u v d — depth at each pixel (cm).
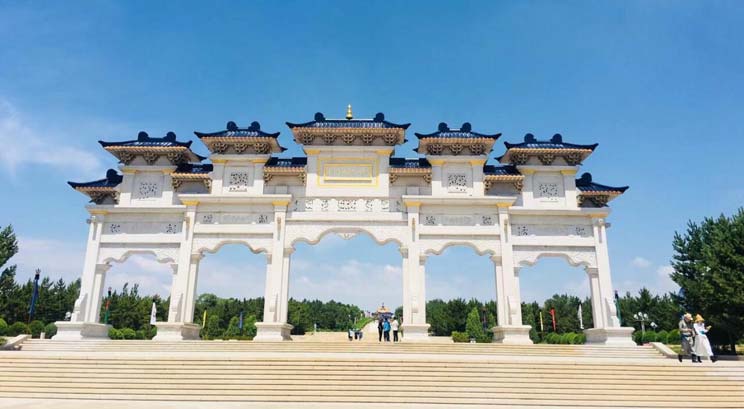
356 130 3134
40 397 1712
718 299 2611
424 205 3081
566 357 2238
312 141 3209
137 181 3222
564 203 3167
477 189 3128
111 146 3175
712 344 2795
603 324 2941
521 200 3175
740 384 1800
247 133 3234
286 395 1719
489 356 2164
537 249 3061
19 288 5650
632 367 1912
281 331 2812
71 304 6344
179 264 2997
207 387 1766
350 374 1844
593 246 3072
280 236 3022
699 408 1639
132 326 6588
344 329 10712
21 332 3788
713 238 2820
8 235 3856
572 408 1606
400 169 3120
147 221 3128
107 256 3062
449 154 3209
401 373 1848
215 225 3069
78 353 2138
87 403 1616
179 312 2884
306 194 3122
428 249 3016
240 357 1980
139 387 1773
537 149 3167
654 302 5600
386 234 3039
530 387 1761
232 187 3162
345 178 3164
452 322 6869
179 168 3234
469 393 1716
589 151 3178
